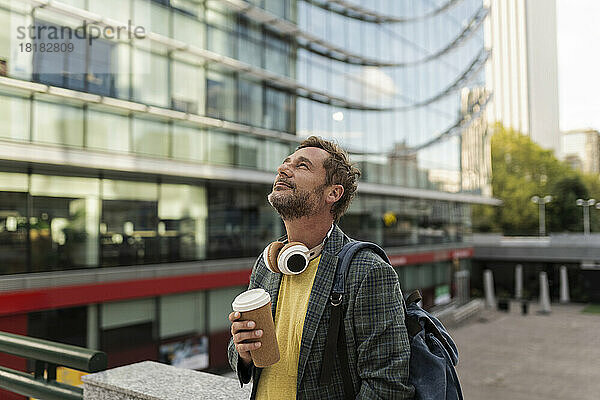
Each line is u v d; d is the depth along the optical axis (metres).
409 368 1.37
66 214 11.89
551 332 25.16
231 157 15.69
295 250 1.46
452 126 32.16
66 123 11.63
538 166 67.00
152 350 13.39
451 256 29.47
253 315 1.35
